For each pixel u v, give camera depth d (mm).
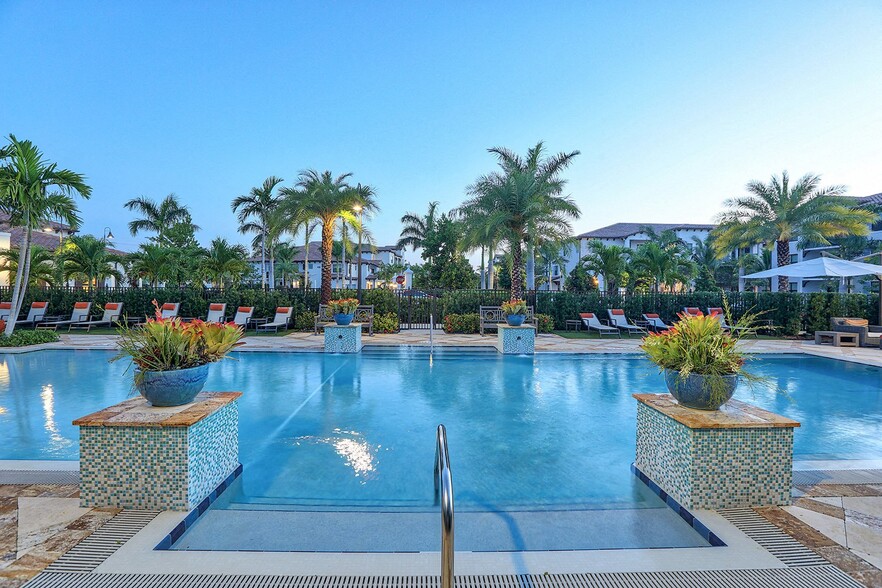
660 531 2717
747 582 2057
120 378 7914
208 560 2217
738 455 2828
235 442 3604
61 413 5703
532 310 14898
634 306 16688
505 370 8969
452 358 10320
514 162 16281
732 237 20047
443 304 16734
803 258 36719
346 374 8500
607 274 24719
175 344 3113
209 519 2846
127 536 2426
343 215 15391
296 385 7535
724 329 3463
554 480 3688
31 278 17203
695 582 2062
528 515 2967
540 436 4918
